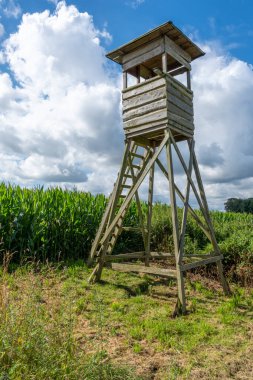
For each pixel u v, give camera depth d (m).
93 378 3.29
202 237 11.98
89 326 5.38
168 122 7.20
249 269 8.79
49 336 3.55
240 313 6.42
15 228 8.62
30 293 4.79
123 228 8.43
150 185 9.30
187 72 8.38
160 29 7.21
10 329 3.36
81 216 10.52
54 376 3.14
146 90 7.66
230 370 4.25
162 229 11.98
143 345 4.89
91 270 8.66
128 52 8.15
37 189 10.66
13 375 2.85
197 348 4.86
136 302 6.73
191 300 7.05
